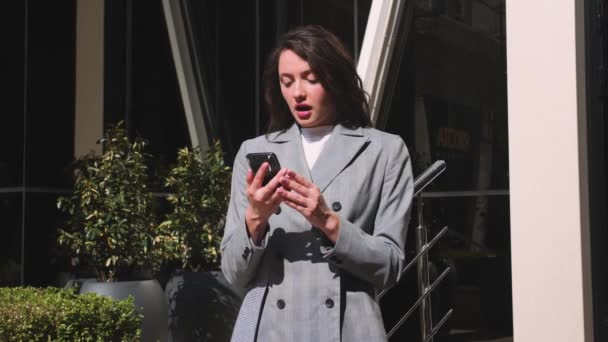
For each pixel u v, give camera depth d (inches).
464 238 208.4
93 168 211.3
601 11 168.4
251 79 259.6
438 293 212.7
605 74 167.6
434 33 217.2
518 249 169.0
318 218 83.5
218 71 267.1
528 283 166.9
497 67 203.6
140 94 256.4
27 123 221.1
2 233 222.8
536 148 168.1
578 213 161.3
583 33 166.2
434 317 213.2
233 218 95.3
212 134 267.6
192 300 214.4
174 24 267.1
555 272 163.5
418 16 220.8
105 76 246.8
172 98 265.4
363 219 90.6
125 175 209.6
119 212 207.5
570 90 164.2
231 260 89.4
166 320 209.2
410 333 216.1
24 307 164.1
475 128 207.3
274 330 87.7
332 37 93.0
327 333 85.9
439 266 213.2
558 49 166.4
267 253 90.0
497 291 200.7
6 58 224.7
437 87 216.1
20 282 218.2
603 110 168.2
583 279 160.4
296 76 92.1
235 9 264.5
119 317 177.3
